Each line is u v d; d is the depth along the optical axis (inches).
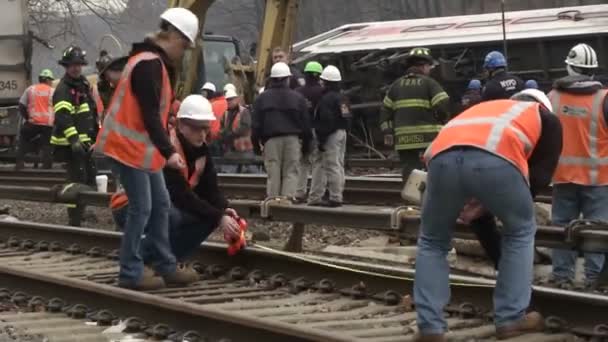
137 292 339.9
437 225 278.7
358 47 1139.3
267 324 288.8
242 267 410.9
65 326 333.1
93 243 470.6
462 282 343.3
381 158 1092.5
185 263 425.7
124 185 354.9
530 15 1096.8
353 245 534.0
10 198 606.5
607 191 410.6
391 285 360.5
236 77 1025.5
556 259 414.6
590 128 407.5
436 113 569.6
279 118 587.5
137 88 340.5
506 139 270.1
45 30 2126.0
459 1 2182.6
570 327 303.6
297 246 492.7
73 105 608.1
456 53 1099.9
